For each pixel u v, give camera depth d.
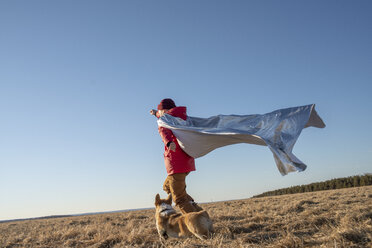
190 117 5.40
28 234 8.27
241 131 4.23
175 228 4.55
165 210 4.84
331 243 3.45
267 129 4.27
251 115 4.86
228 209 11.27
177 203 4.86
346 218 5.04
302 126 4.14
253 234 5.02
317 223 5.35
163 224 4.72
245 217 7.82
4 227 13.15
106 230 7.11
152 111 5.56
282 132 4.07
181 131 4.73
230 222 6.58
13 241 7.01
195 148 4.69
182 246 3.93
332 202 9.32
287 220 6.03
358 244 3.35
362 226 4.23
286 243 3.66
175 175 4.76
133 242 5.32
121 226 8.68
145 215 12.37
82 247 5.57
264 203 12.61
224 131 4.29
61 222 12.91
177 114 5.12
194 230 4.27
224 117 5.09
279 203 11.33
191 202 4.98
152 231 6.36
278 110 4.60
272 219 6.77
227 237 4.85
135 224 8.53
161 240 4.93
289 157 3.59
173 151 4.81
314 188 51.84
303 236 4.28
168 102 5.46
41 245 6.20
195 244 3.93
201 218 4.26
